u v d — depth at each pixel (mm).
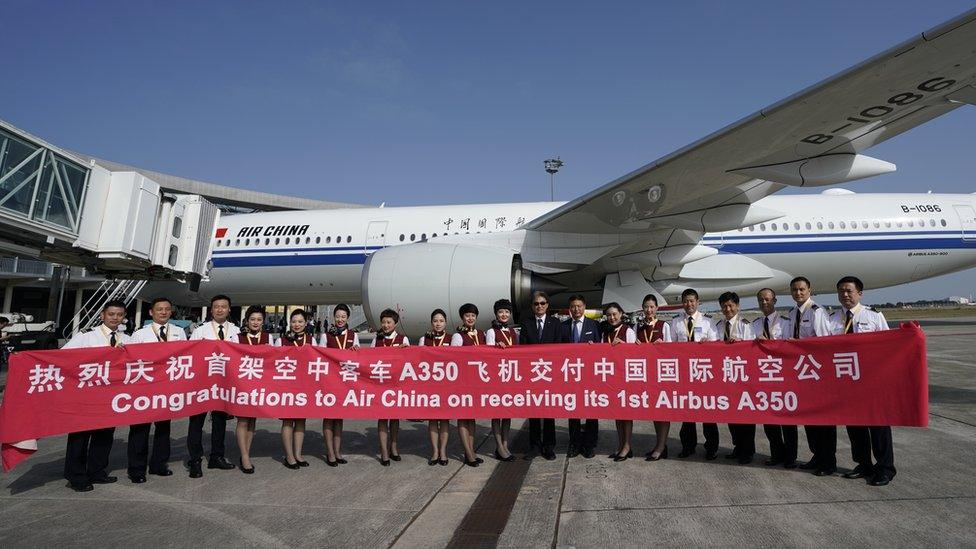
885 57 5176
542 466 4781
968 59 5223
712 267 11281
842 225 11766
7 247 8109
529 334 5504
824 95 5801
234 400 4773
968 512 3469
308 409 4801
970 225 12023
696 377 4707
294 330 5262
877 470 4105
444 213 12438
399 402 4871
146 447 4551
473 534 3252
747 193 8352
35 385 4227
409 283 8914
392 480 4441
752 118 6250
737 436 4836
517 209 12172
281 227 12930
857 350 4305
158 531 3377
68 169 8109
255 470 4828
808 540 3055
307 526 3426
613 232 9562
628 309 9922
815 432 4496
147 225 9258
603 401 4816
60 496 4141
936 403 7199
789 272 11742
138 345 4594
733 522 3350
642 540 3084
